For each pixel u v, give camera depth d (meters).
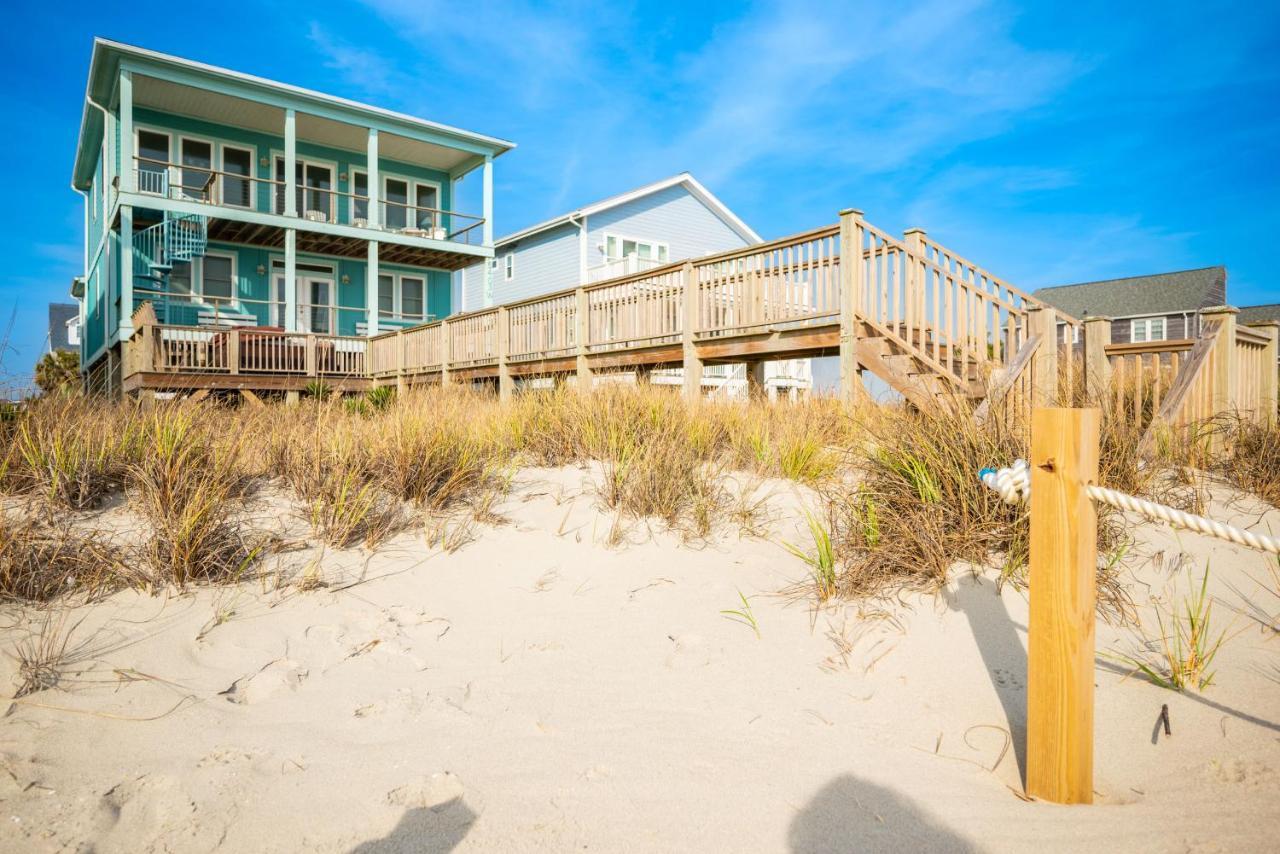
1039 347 6.32
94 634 2.77
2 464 3.97
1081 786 1.92
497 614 3.35
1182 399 6.12
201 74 16.45
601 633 3.15
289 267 17.42
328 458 4.69
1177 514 1.69
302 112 17.97
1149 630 3.02
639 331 9.59
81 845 1.75
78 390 5.56
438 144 20.56
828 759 2.18
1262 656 2.80
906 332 6.99
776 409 7.23
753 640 3.05
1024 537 3.35
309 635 2.99
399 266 22.64
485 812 1.92
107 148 17.41
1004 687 2.57
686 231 27.17
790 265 7.75
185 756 2.14
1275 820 1.82
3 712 2.26
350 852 1.77
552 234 25.47
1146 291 34.31
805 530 4.32
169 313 18.23
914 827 1.84
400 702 2.53
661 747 2.26
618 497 4.74
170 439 4.35
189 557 3.25
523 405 7.05
